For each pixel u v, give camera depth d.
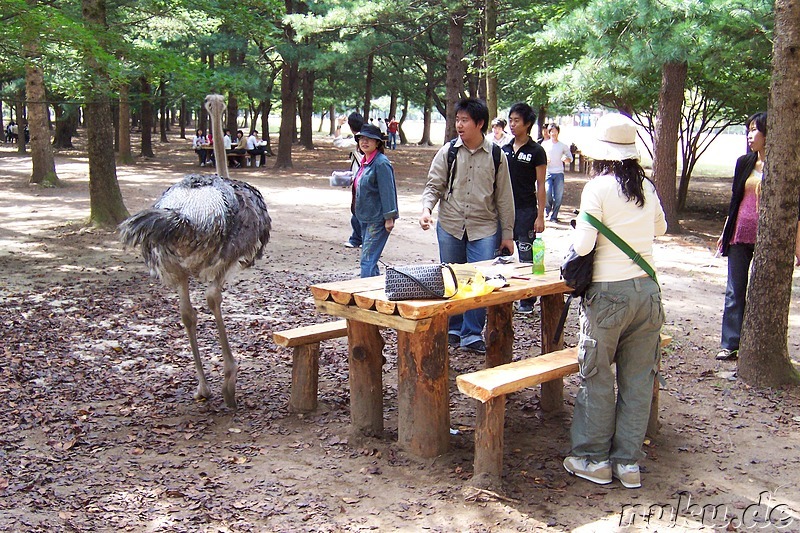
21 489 4.08
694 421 5.20
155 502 4.00
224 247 5.06
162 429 4.95
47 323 7.26
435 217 15.09
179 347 6.70
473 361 6.40
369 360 4.75
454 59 22.03
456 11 21.20
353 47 22.77
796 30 5.48
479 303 4.47
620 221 4.05
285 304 8.22
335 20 21.09
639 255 4.10
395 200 7.10
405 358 4.54
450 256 6.49
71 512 3.87
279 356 6.53
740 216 6.32
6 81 34.00
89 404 5.36
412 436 4.56
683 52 11.08
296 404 5.29
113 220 13.09
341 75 39.25
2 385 5.61
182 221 4.88
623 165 4.07
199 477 4.29
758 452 4.72
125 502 3.99
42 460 4.45
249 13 12.20
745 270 6.38
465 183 6.34
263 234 5.47
